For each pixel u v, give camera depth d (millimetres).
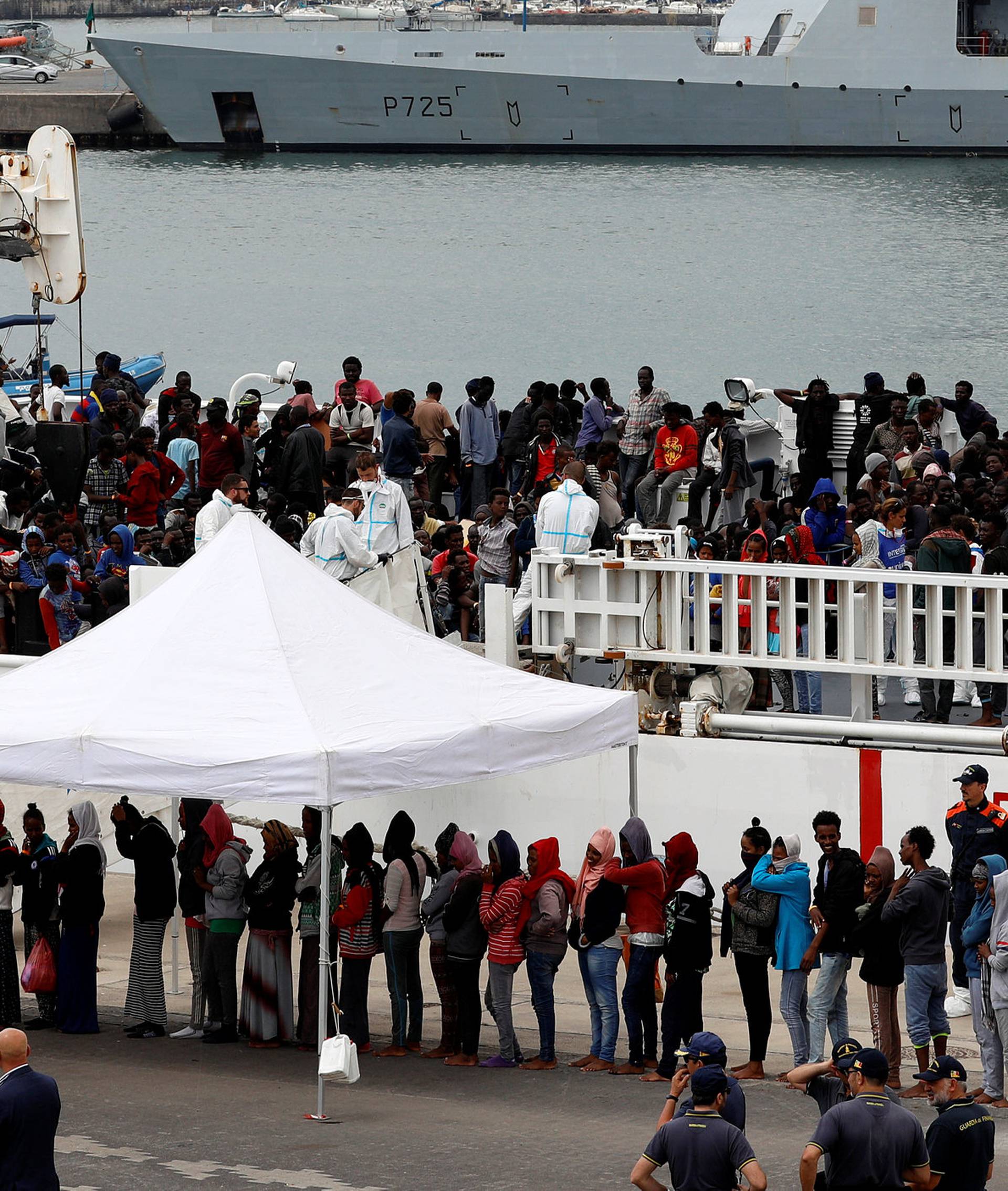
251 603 44406
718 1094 27141
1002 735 52750
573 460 66375
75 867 45844
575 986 51906
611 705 45906
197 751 40312
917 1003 40281
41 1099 27281
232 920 45219
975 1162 28703
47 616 64062
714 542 62156
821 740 55469
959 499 66000
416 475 84000
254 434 80500
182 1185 32625
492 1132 36719
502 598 59719
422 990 45062
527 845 58125
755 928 41250
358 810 60000
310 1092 40312
